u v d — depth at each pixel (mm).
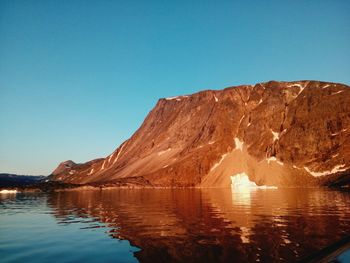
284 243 23859
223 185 161375
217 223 34844
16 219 42500
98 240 26875
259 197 80250
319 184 143875
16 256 21875
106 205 63188
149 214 45344
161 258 20891
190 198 81062
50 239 27734
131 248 23672
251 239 25594
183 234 28609
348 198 70938
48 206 63469
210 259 20344
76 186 176250
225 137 190500
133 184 174875
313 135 167250
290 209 48406
